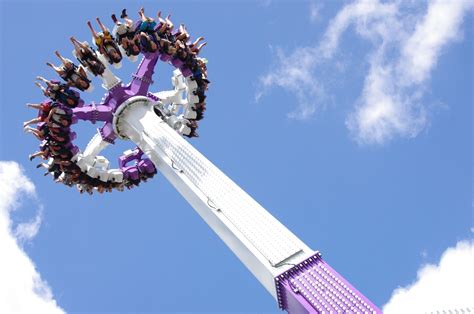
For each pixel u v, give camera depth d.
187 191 28.52
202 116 39.50
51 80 33.09
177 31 36.62
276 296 22.83
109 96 35.53
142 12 34.47
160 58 36.00
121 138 35.91
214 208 26.52
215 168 28.11
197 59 37.50
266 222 24.73
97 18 32.97
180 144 30.36
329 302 20.92
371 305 20.23
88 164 36.72
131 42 33.59
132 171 38.69
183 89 39.28
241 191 26.55
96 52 33.53
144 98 35.16
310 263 22.78
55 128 33.38
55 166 36.06
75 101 33.44
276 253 23.45
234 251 25.31
